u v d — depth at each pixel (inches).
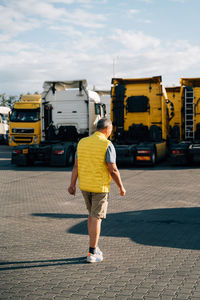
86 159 186.4
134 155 648.4
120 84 671.8
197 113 643.5
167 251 202.8
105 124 192.1
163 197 366.3
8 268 178.5
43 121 717.9
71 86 725.3
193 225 258.1
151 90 658.8
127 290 152.5
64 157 670.5
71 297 146.2
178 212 299.7
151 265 181.3
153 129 662.5
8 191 415.2
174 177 515.8
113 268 177.8
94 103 728.3
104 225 259.9
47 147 679.7
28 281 162.6
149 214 293.3
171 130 771.4
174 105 779.4
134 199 358.0
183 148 642.8
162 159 744.3
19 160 682.8
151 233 238.8
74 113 705.0
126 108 667.4
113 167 183.0
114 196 375.6
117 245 214.4
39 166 704.4
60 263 185.0
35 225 261.7
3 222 271.1
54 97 711.7
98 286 156.7
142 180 489.1
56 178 524.7
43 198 369.7
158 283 159.5
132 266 180.2
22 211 308.3
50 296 147.2
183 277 165.9
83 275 169.2
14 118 895.7
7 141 1430.9
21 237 231.9
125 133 673.6
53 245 214.8
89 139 190.1
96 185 183.6
